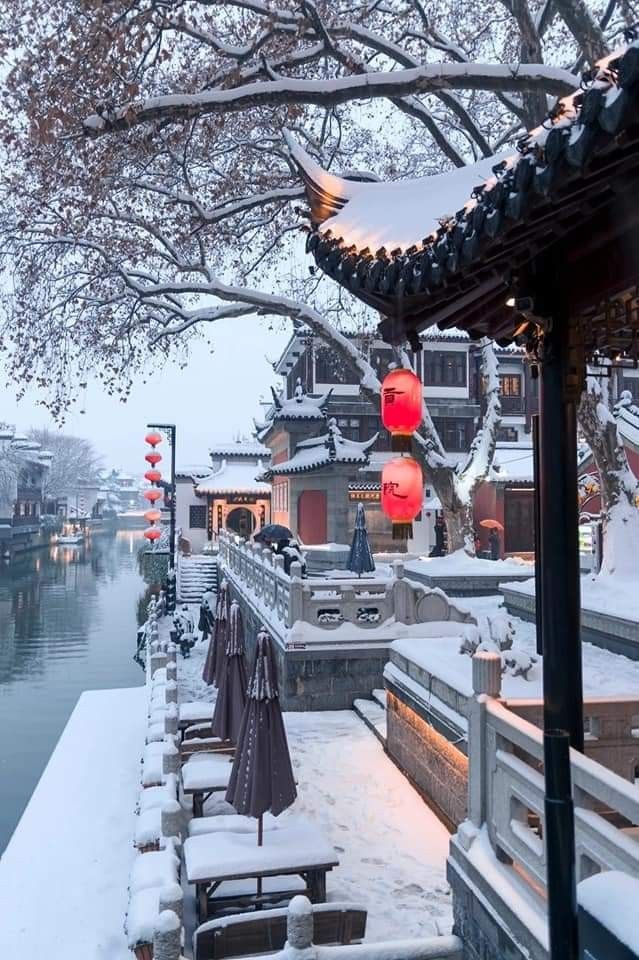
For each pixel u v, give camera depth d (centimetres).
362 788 883
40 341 1798
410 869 691
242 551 2217
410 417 591
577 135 246
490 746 452
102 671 2462
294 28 1071
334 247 483
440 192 478
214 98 904
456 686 726
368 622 1285
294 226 1912
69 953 637
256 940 557
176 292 1764
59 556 7750
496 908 400
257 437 3697
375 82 891
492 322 554
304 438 3150
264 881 638
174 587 3073
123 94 984
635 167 286
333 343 1788
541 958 340
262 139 1766
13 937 665
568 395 406
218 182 1814
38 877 786
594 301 388
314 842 649
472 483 1938
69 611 3884
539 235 359
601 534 1739
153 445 3303
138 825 697
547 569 409
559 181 267
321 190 573
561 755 236
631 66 211
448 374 3525
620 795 301
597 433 1347
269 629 1441
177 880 594
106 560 7356
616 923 214
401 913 614
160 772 810
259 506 4831
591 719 483
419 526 3372
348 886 660
